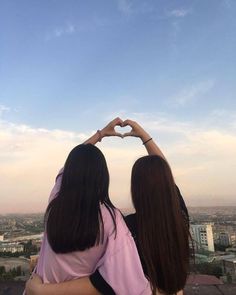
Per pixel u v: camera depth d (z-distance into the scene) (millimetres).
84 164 1807
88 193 1764
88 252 1724
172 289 1829
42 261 1825
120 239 1714
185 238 1906
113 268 1661
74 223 1716
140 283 1652
